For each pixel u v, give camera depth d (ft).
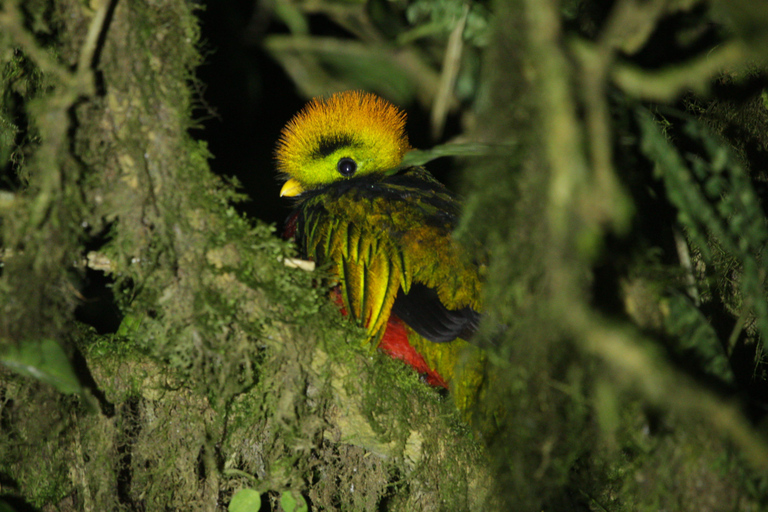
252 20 27.78
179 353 14.88
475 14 24.07
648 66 18.38
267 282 15.47
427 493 17.72
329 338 16.60
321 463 18.34
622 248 13.70
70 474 16.28
